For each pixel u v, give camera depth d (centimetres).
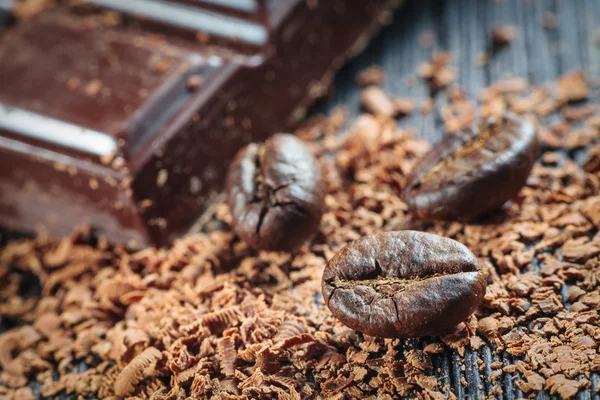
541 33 13
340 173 12
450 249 9
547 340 10
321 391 10
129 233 11
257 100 12
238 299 10
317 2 12
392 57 13
